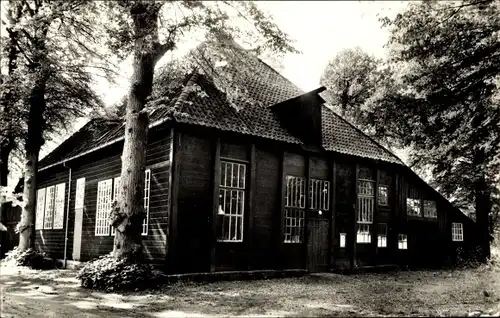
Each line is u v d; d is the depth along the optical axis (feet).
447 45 52.75
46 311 30.76
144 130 44.42
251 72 49.96
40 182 83.25
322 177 58.08
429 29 51.60
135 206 42.75
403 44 55.42
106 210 58.39
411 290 41.01
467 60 52.70
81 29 57.93
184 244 44.91
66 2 51.65
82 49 60.08
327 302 33.86
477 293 37.14
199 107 48.75
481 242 73.26
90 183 63.93
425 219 72.28
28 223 63.31
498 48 50.52
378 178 65.16
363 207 62.80
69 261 65.82
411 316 26.81
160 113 48.03
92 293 38.60
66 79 63.93
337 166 59.88
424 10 50.08
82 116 69.36
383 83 66.90
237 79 52.11
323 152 57.72
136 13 41.93
